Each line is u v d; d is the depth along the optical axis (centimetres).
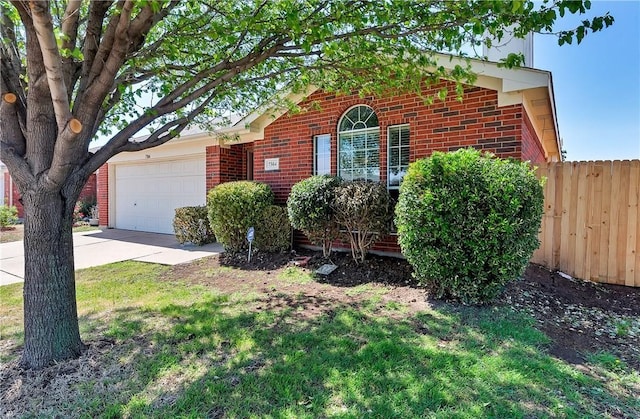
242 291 544
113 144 341
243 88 500
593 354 339
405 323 401
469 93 614
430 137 653
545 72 538
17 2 260
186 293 535
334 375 292
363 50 383
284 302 487
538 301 476
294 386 279
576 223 591
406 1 309
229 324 407
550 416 239
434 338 360
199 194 1109
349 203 603
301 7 338
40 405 262
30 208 314
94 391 278
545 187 612
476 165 441
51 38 227
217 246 938
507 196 415
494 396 260
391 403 254
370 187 615
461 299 454
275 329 392
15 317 450
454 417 237
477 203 425
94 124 330
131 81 392
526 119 611
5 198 1861
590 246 582
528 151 637
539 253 621
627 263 559
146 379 294
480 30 284
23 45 362
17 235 1284
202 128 677
